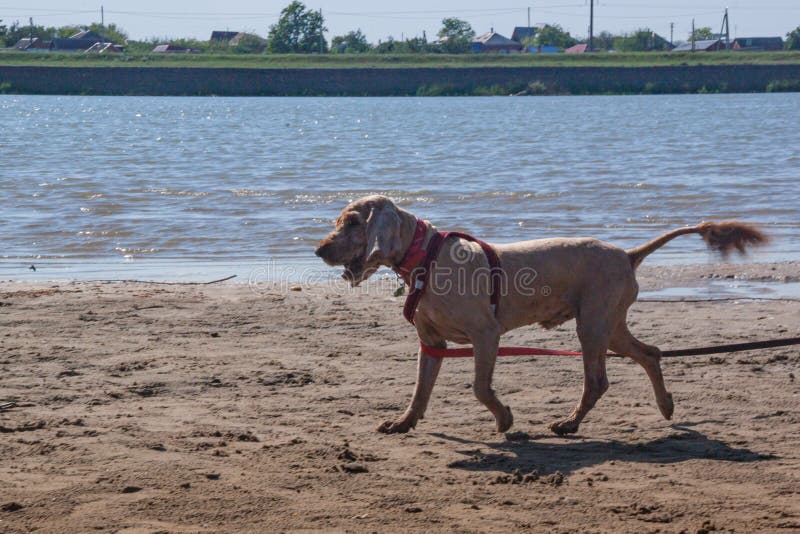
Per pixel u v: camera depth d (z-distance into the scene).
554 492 6.36
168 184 27.20
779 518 5.88
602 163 33.38
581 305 7.66
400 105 100.00
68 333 11.02
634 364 9.88
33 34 185.12
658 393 8.00
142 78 127.69
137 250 17.39
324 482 6.49
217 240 18.28
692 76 129.38
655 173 29.56
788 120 63.00
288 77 127.88
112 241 18.27
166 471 6.62
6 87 127.31
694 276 14.91
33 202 23.20
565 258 7.64
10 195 24.39
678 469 6.82
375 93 127.38
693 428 7.82
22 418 7.89
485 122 65.25
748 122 61.31
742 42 188.50
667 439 7.55
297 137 50.66
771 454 7.13
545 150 40.09
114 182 27.53
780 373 9.51
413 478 6.61
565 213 21.28
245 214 21.39
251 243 17.97
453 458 7.08
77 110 88.88
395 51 161.75
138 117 75.69
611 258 7.71
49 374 9.30
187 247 17.66
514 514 5.96
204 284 14.17
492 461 7.02
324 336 11.04
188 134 53.59
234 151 40.91
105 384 8.98
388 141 46.94
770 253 16.75
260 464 6.83
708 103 97.31
